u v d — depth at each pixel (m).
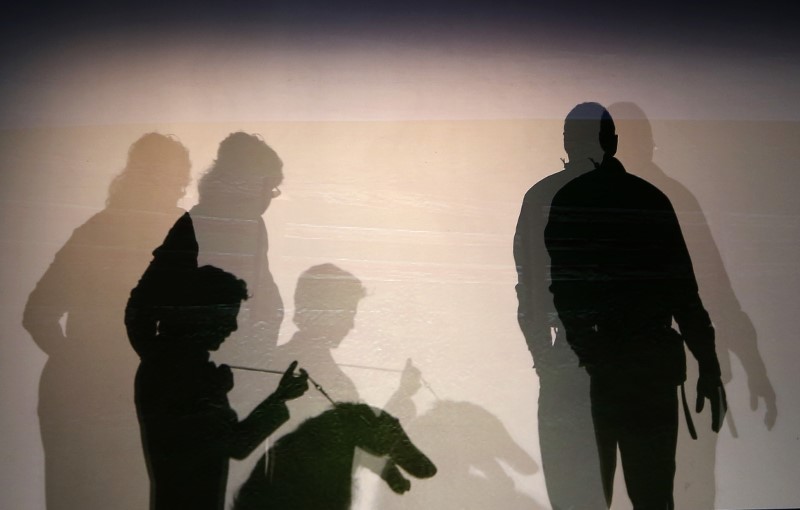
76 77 1.57
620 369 1.45
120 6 1.60
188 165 1.54
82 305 1.44
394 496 1.39
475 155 1.57
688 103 1.64
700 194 1.59
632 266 1.50
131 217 1.50
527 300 1.48
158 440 1.38
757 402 1.46
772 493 1.41
